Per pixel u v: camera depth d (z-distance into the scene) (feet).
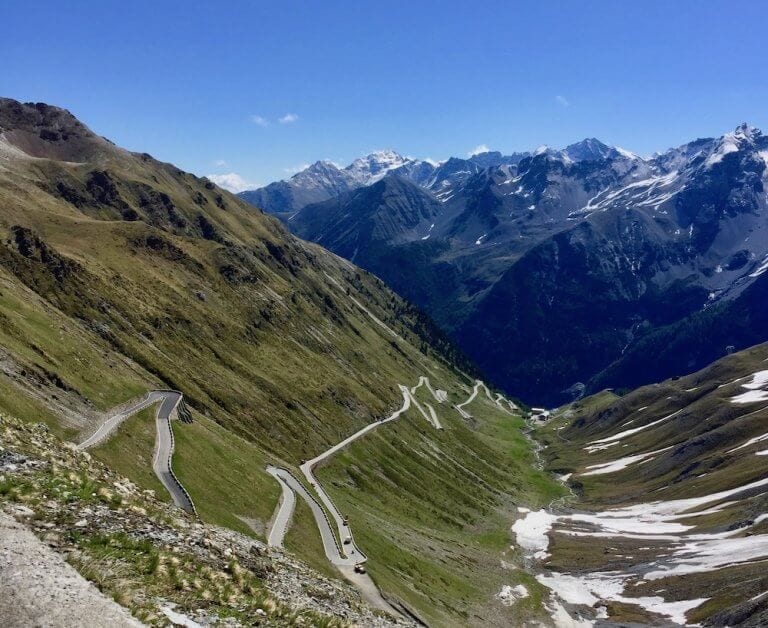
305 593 127.44
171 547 97.35
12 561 61.57
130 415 304.91
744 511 510.58
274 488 348.59
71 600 58.70
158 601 73.67
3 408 209.87
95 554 78.48
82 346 368.89
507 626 350.23
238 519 262.88
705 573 406.00
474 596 385.70
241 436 479.41
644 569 451.12
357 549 310.24
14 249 490.49
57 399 264.93
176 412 347.97
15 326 303.68
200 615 76.28
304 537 293.84
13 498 87.30
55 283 491.31
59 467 109.50
